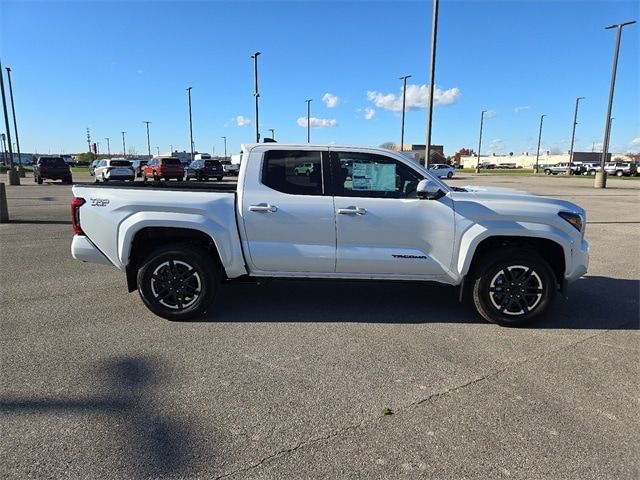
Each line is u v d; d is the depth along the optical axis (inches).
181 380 149.9
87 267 299.9
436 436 121.7
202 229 198.1
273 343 180.5
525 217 199.5
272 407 134.7
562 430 125.0
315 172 204.1
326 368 159.9
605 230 491.8
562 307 231.0
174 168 1384.1
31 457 110.9
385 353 173.0
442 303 233.8
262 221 200.4
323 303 230.5
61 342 179.0
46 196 858.1
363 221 199.9
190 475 105.8
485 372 158.7
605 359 170.6
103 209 201.6
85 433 120.5
